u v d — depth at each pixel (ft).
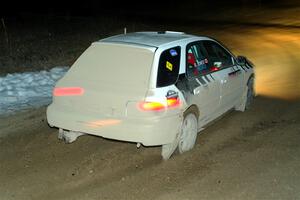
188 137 22.02
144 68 20.16
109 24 81.05
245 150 22.39
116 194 17.80
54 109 21.40
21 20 84.89
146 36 22.94
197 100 22.04
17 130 25.40
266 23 94.99
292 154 21.84
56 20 86.02
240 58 27.68
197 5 138.21
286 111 29.48
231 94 26.27
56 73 40.91
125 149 22.47
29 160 21.22
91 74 20.90
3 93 33.04
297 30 82.12
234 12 118.52
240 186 18.35
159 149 22.45
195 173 19.69
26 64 44.91
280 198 17.33
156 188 18.29
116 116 19.92
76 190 18.17
